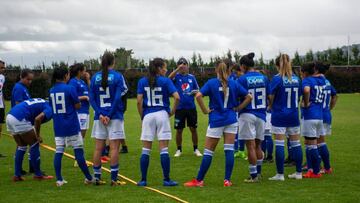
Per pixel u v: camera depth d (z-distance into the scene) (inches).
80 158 294.8
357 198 257.8
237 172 341.4
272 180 310.2
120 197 262.1
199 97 285.3
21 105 310.0
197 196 263.6
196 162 386.9
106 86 285.9
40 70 1421.0
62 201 254.2
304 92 309.4
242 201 251.8
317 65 324.8
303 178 315.9
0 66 448.5
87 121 381.1
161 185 296.0
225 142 290.4
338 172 336.2
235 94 288.2
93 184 299.7
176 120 416.8
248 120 297.9
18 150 314.3
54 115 292.4
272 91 301.9
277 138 308.7
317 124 316.2
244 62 306.0
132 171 348.5
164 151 290.0
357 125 658.8
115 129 290.0
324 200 253.3
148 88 287.9
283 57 306.0
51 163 385.1
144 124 289.7
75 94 289.4
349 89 1578.5
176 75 422.3
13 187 294.0
